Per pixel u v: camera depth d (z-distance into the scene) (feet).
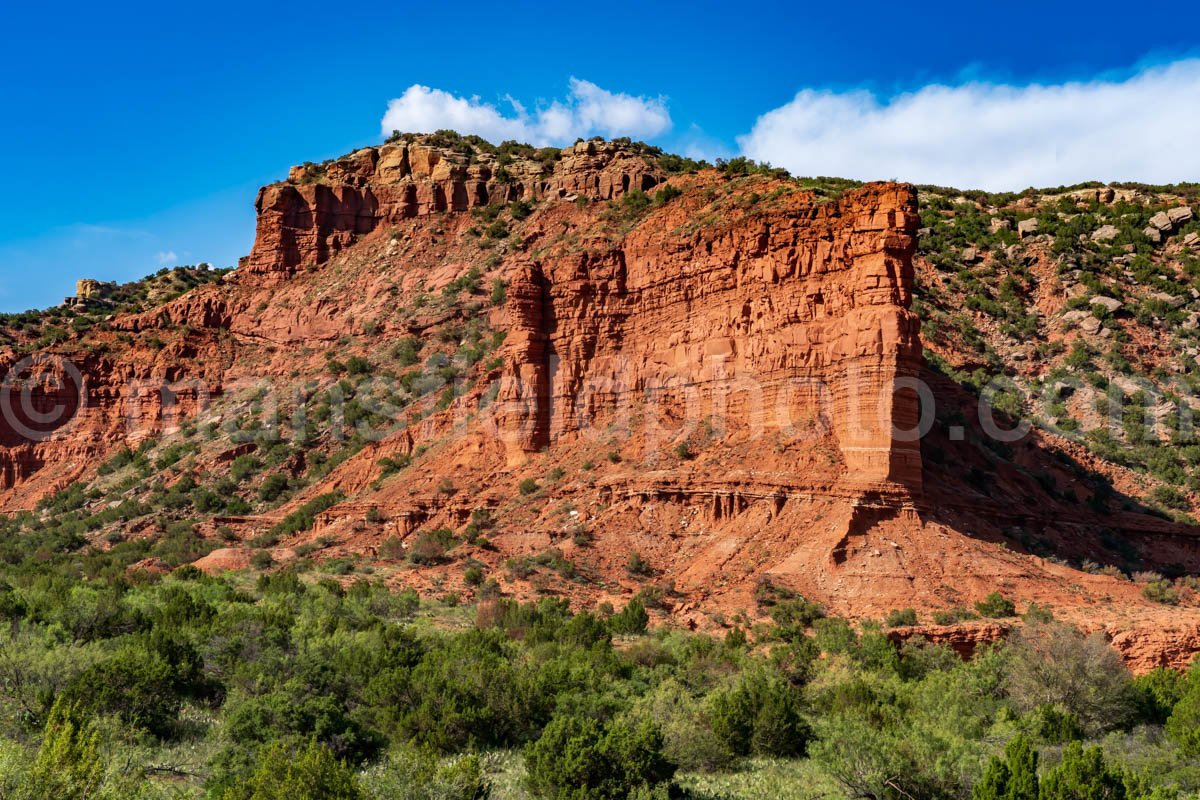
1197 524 244.01
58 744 78.48
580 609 179.01
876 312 192.34
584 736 95.55
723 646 153.38
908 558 174.40
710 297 227.20
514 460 239.71
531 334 247.70
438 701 113.19
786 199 232.73
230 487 292.81
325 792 82.64
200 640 132.46
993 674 136.05
